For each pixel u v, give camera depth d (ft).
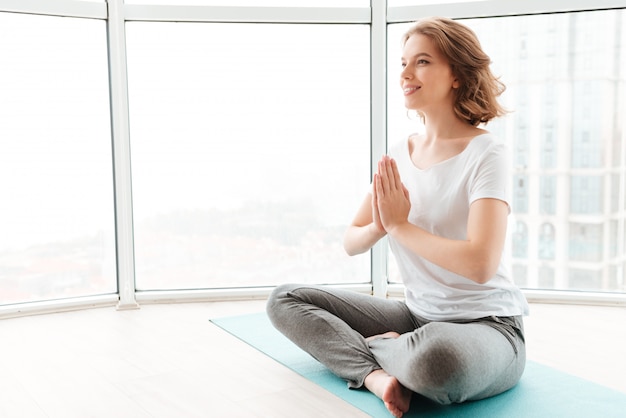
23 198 10.68
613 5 10.25
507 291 6.56
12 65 10.42
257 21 10.95
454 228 6.35
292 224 11.76
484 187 5.99
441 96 6.41
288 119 11.53
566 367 7.58
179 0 11.00
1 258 10.62
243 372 7.52
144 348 8.54
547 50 10.93
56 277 11.01
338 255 11.88
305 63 11.42
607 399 6.52
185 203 11.52
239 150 11.52
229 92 11.39
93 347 8.61
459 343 5.69
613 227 11.07
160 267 11.59
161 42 11.14
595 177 11.03
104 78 11.00
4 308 10.34
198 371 7.57
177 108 11.32
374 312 7.34
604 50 10.71
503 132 11.30
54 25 10.62
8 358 8.18
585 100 10.91
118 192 10.85
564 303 10.84
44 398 6.77
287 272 11.88
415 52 6.38
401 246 6.72
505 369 6.27
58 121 10.79
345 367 6.84
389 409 6.10
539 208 11.34
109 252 11.30
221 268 11.75
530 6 10.53
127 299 10.88
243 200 11.64
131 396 6.80
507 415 6.14
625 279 11.10
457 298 6.48
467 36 6.33
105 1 10.69
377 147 11.28
